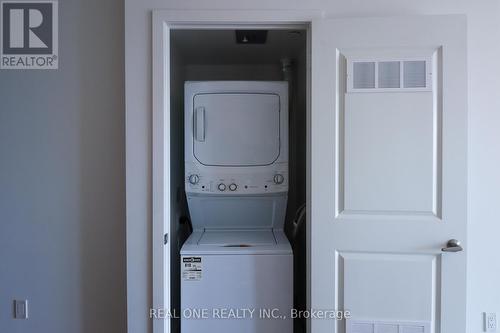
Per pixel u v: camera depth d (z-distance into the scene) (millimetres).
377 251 1384
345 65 1377
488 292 1533
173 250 1888
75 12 1637
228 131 1729
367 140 1372
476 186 1509
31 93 1650
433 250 1357
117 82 1646
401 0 1413
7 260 1682
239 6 1416
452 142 1341
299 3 1417
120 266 1674
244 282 1518
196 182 1720
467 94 1343
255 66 2428
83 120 1655
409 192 1364
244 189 1726
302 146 2135
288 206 2324
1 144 1659
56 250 1675
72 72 1646
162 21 1410
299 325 2025
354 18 1374
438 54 1353
